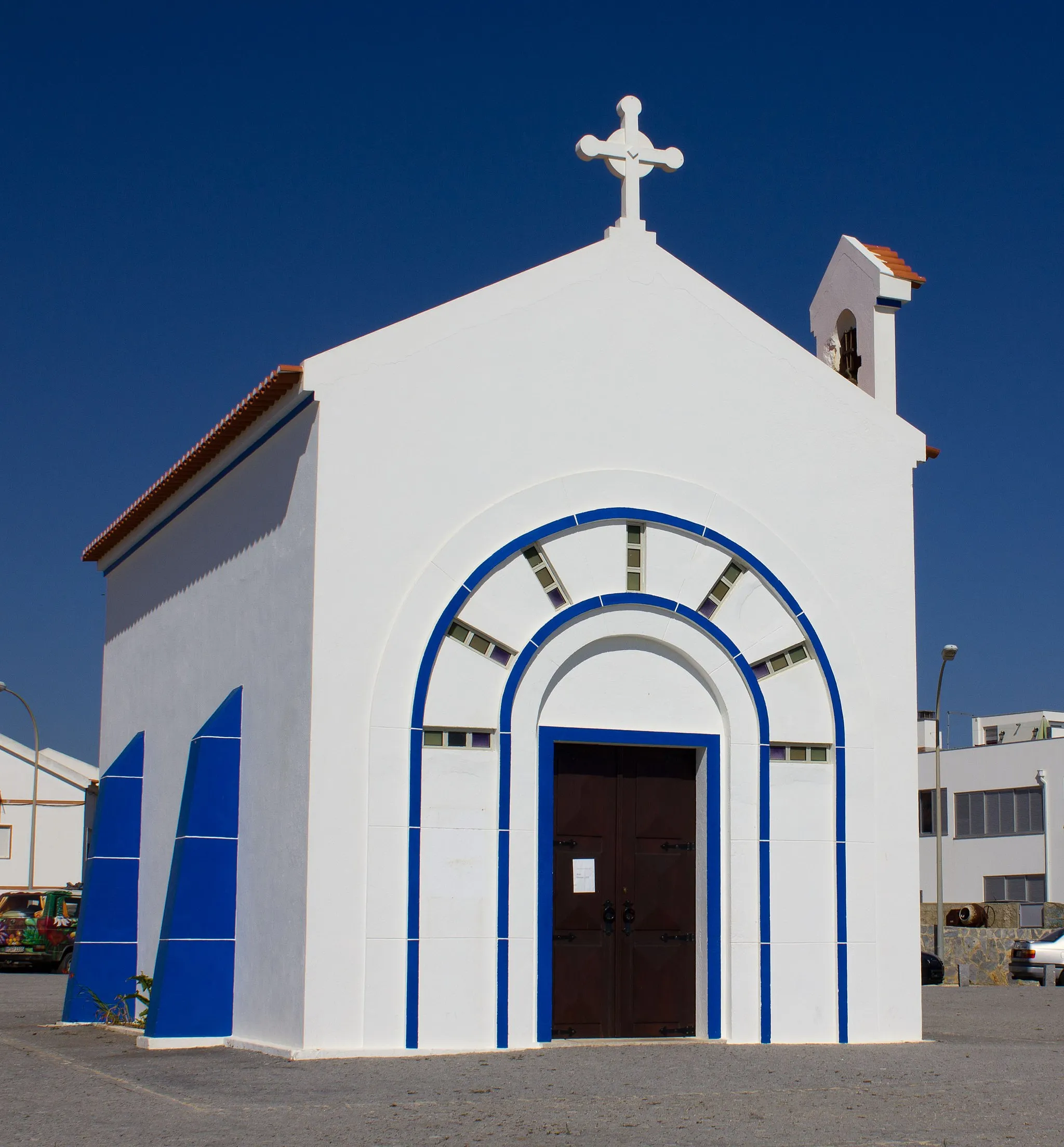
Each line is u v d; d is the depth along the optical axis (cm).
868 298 1730
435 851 1368
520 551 1437
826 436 1577
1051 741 5500
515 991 1372
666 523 1493
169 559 1866
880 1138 877
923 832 5978
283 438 1478
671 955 1480
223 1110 979
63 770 5109
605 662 1473
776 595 1527
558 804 1462
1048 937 3597
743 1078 1138
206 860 1466
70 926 3597
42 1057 1352
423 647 1385
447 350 1437
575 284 1502
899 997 1499
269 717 1441
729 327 1558
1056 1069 1212
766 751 1495
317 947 1307
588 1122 928
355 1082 1116
